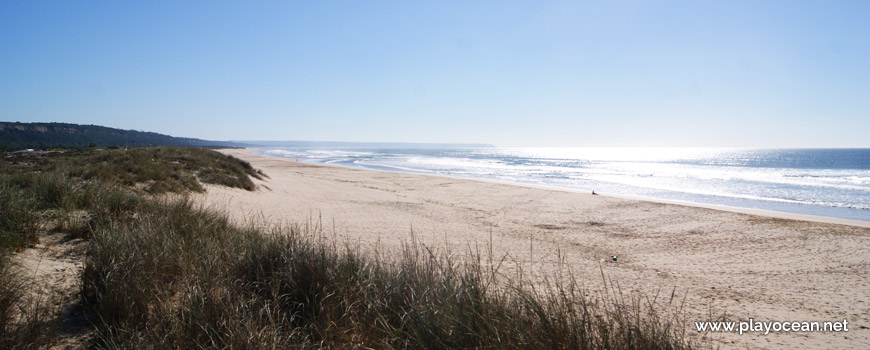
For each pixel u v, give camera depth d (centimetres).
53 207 610
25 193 636
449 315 277
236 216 967
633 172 4334
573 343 250
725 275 689
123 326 280
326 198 1623
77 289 349
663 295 542
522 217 1353
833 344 399
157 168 1277
